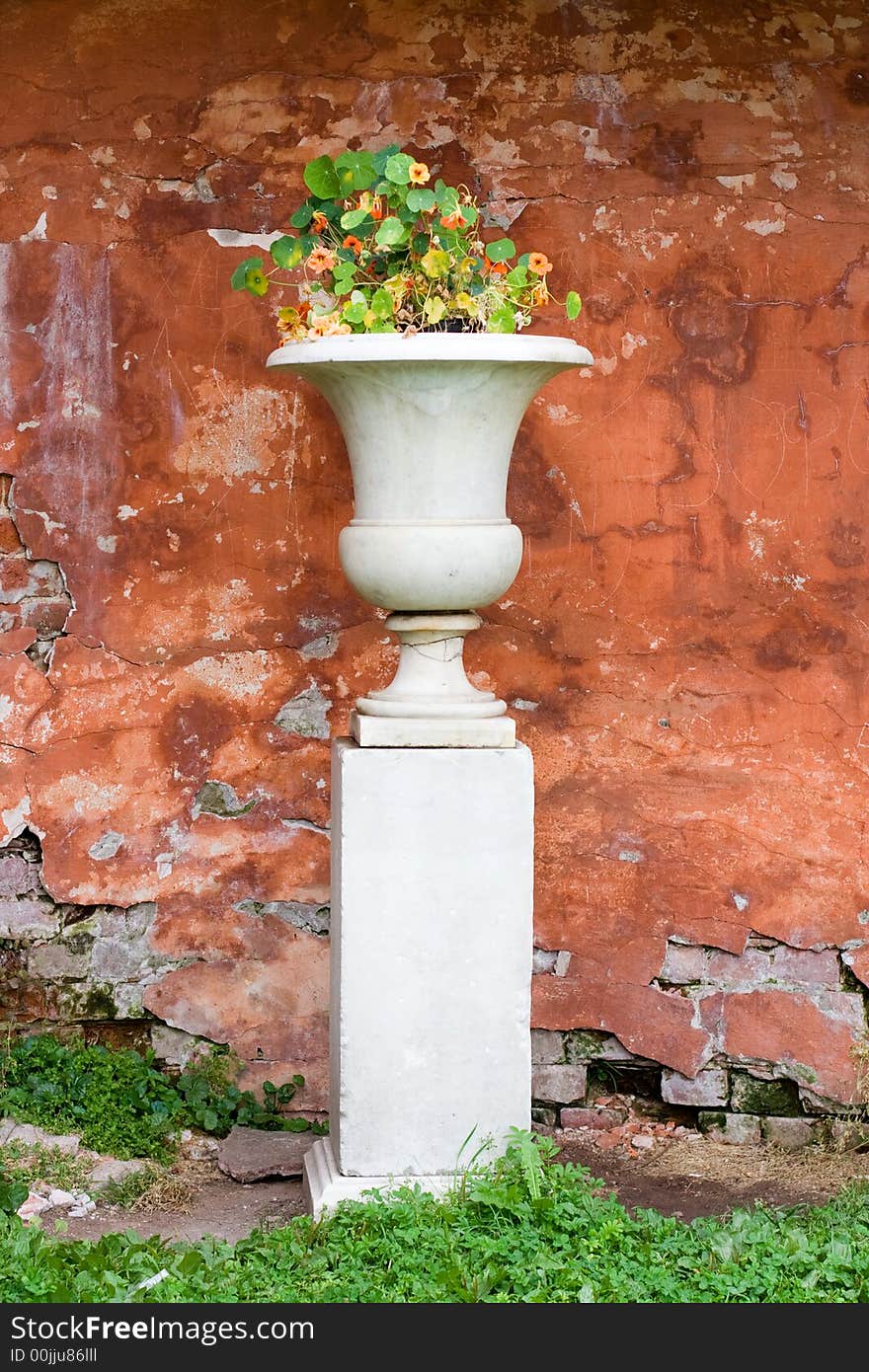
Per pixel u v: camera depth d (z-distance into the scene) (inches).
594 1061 187.5
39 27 178.1
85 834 184.7
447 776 149.9
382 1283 135.6
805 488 181.6
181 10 178.7
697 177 180.2
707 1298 133.2
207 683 183.9
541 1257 137.5
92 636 183.0
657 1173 176.2
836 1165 178.7
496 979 152.0
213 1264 140.6
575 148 179.8
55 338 180.1
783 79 179.8
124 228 179.6
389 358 138.5
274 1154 174.2
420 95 179.3
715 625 183.2
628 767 184.4
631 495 182.2
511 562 150.2
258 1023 186.5
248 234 179.9
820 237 179.9
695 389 181.2
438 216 161.8
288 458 181.9
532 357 140.7
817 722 183.2
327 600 183.2
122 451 181.3
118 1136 176.6
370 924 150.3
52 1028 187.0
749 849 184.1
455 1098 152.4
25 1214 158.7
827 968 184.5
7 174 179.0
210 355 180.7
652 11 179.8
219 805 184.9
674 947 185.8
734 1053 185.5
